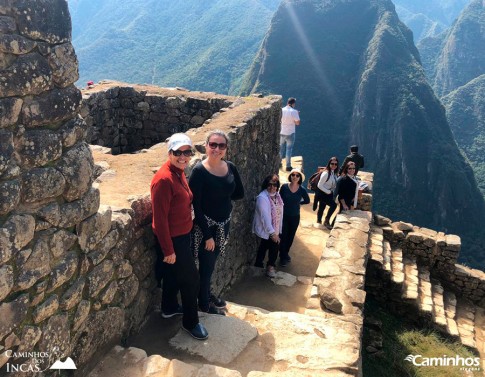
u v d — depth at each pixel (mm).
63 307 2730
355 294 4957
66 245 2701
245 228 7090
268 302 6109
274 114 8602
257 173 7754
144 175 4762
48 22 2346
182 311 4008
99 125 8984
